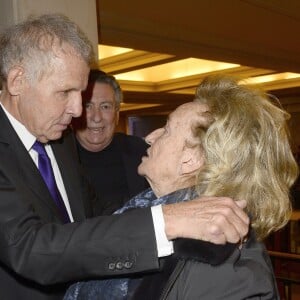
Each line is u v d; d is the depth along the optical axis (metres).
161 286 0.92
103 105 2.12
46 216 1.28
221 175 0.97
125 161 2.20
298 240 4.67
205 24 4.77
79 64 1.23
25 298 1.23
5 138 1.27
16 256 1.00
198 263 0.90
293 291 4.37
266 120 1.00
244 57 5.75
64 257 0.96
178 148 1.05
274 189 0.98
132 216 0.97
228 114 0.99
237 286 0.87
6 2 2.00
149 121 13.90
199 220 0.88
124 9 4.10
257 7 4.34
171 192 1.07
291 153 1.02
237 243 0.90
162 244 0.93
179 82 8.50
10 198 1.06
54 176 1.48
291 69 6.70
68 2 2.12
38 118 1.27
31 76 1.22
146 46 4.76
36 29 1.22
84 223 1.00
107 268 0.95
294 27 5.13
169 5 4.09
